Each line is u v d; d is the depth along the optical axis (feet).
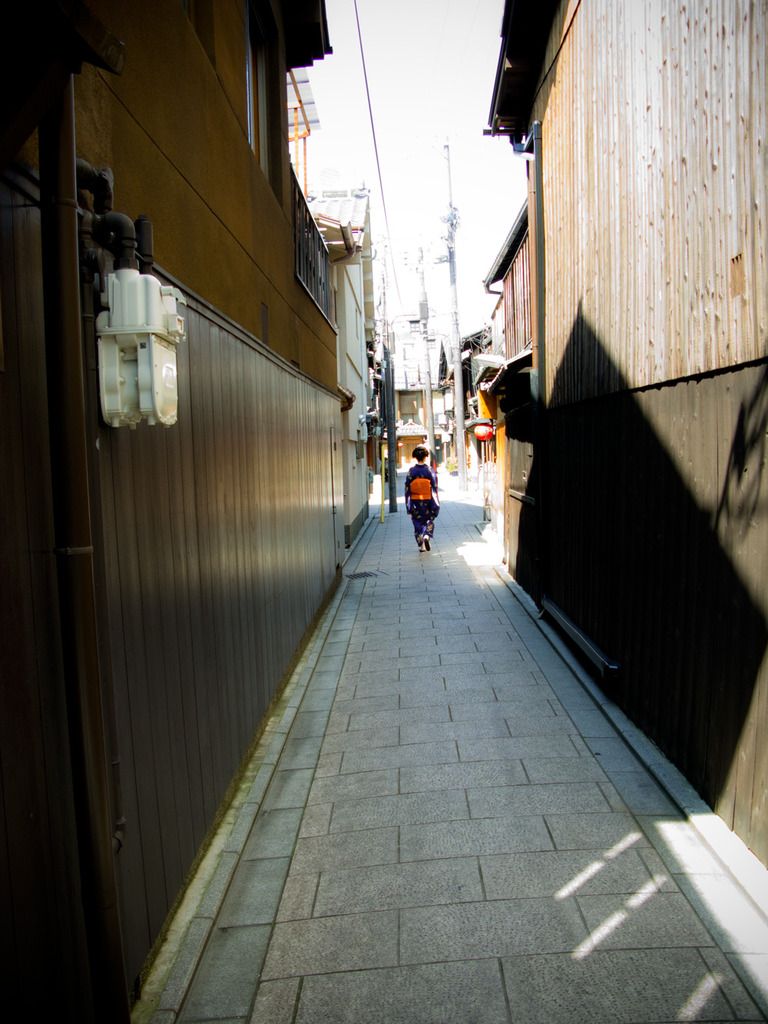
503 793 12.68
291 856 11.14
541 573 24.99
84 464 6.28
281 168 20.84
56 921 6.21
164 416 7.30
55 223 6.04
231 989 8.32
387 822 12.00
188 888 9.97
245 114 16.17
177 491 9.84
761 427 9.36
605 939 8.77
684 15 11.44
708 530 11.19
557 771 13.39
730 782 10.51
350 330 52.47
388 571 37.50
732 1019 7.47
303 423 23.47
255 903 9.97
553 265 22.61
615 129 15.44
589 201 17.84
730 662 10.44
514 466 32.81
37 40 5.00
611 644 16.76
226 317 13.10
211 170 12.75
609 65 15.79
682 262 11.82
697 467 11.59
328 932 9.27
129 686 7.87
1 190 5.70
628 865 10.25
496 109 27.04
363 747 15.12
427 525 43.16
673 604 12.75
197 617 10.64
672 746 12.91
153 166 9.59
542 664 20.12
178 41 10.82
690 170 11.44
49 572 6.31
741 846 10.07
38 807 5.98
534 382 25.07
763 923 8.89
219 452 12.32
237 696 13.26
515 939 8.89
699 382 11.47
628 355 14.90
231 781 12.66
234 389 13.64
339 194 49.78
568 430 21.18
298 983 8.38
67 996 6.34
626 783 12.73
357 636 24.36
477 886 10.05
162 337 7.25
